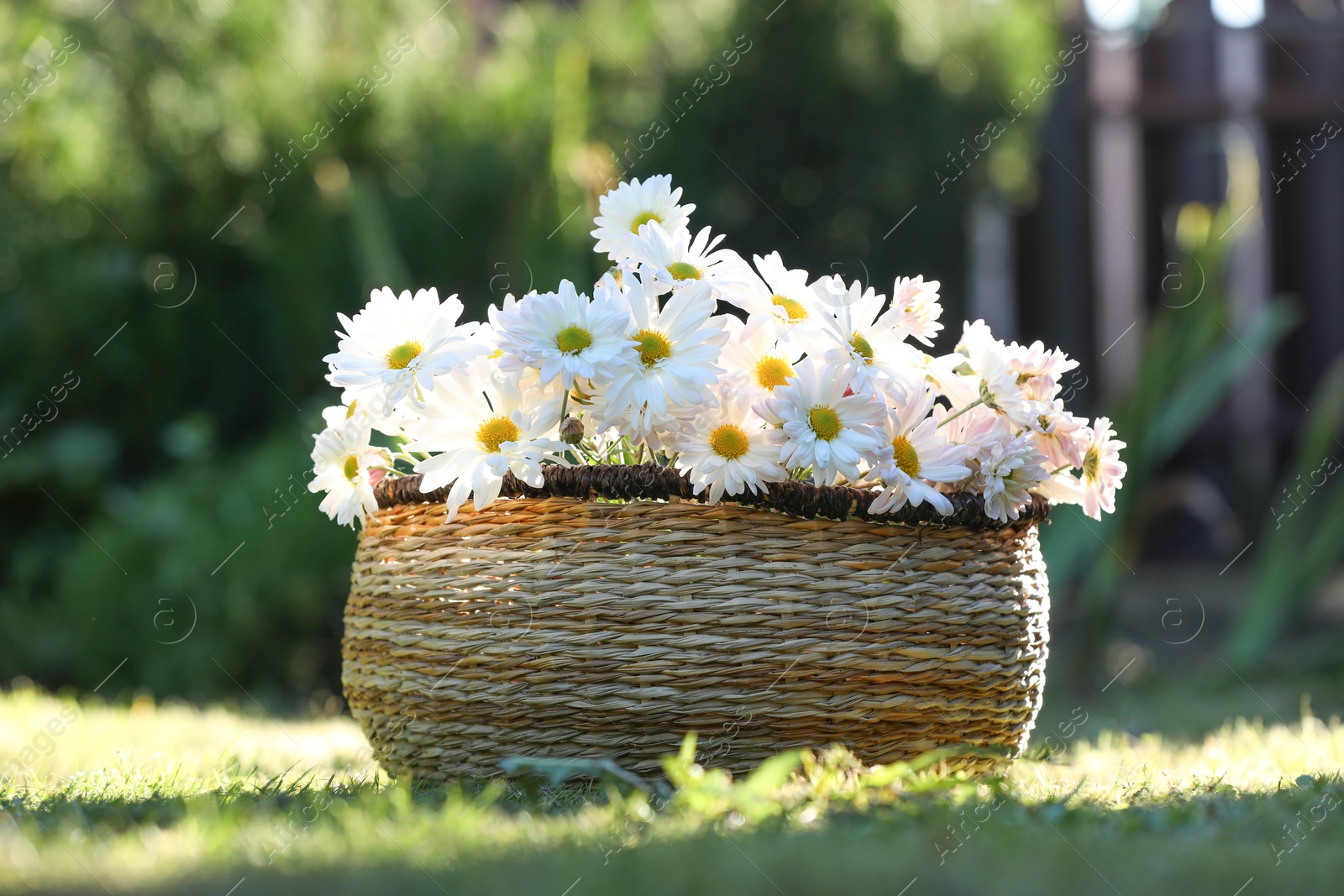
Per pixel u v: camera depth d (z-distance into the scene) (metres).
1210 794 1.45
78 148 4.67
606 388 1.36
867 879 0.97
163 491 4.21
